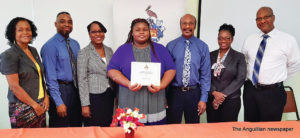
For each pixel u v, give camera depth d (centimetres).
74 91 188
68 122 188
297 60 190
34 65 160
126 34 224
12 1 217
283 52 185
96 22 189
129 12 221
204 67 191
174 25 228
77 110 195
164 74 162
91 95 183
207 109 202
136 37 157
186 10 240
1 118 234
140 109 157
